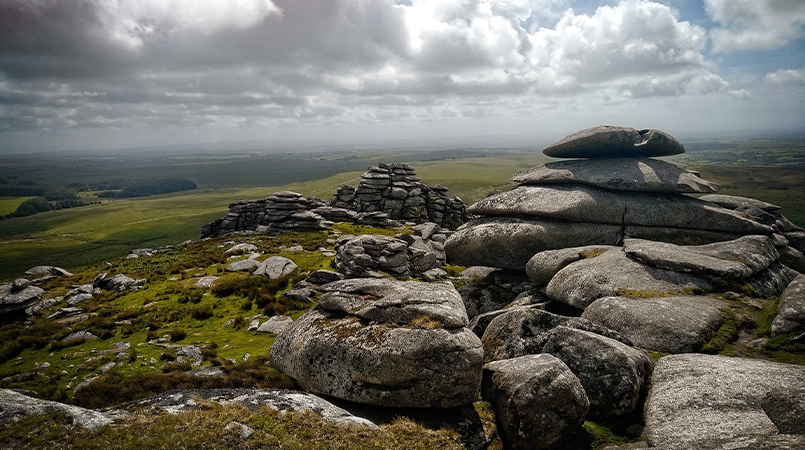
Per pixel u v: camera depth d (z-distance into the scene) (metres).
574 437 12.48
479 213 32.72
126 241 195.75
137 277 37.31
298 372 15.54
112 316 27.05
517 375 13.36
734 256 22.33
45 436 9.84
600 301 19.05
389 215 76.38
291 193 67.81
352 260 35.16
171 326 24.77
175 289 32.06
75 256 156.88
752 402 11.11
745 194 182.75
